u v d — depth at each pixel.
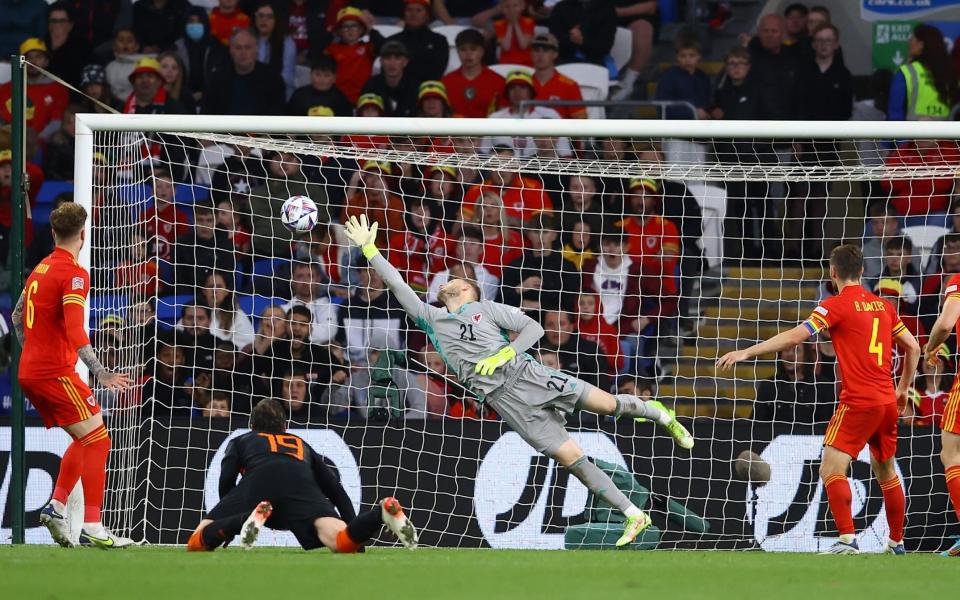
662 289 43.53
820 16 49.72
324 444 32.00
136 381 34.41
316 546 24.34
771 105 49.75
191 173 44.97
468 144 49.97
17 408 28.38
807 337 26.91
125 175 36.12
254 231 42.62
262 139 34.56
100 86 50.53
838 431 27.11
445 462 31.95
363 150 36.22
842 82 49.75
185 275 42.41
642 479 32.00
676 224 44.94
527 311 42.38
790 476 31.95
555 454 26.78
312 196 43.94
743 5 52.38
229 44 50.62
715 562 22.89
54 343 24.56
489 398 27.00
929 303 41.59
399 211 44.38
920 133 30.97
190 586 16.38
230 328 39.50
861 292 27.30
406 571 19.17
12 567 19.38
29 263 48.12
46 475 31.53
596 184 45.06
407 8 50.84
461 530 31.67
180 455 31.94
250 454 24.86
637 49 52.25
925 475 31.88
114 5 51.00
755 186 45.66
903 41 51.91
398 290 27.58
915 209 45.00
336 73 50.91
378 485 31.81
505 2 51.94
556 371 27.09
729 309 44.19
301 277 42.47
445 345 27.31
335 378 37.25
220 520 23.92
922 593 16.45
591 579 18.02
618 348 38.41
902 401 28.39
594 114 51.12
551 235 43.75
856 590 16.73
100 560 21.19
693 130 31.14
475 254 43.84
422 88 49.78
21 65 28.75
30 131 49.84
